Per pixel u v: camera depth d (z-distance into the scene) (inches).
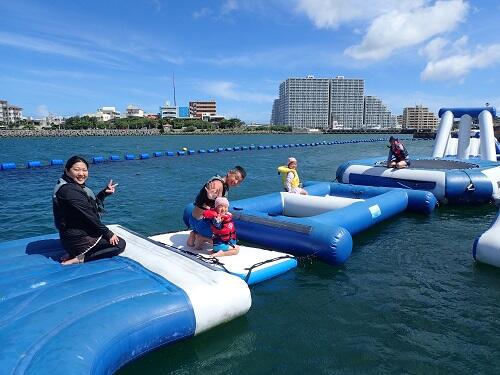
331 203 262.5
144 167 705.0
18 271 140.7
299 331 134.4
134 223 284.0
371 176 389.7
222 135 3651.6
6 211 330.6
